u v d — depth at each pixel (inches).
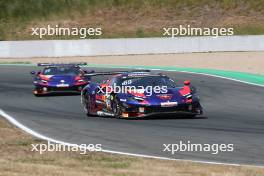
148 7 6451.8
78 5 6530.5
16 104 2356.1
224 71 3454.7
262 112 1939.0
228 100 2294.5
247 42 4872.0
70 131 1567.4
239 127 1592.0
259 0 6397.6
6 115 1966.0
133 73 1909.4
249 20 6117.1
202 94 2522.1
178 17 6254.9
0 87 3048.7
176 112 1739.7
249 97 2357.3
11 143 1325.0
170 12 6348.4
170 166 1052.5
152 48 4899.1
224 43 4872.0
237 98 2345.0
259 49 4877.0
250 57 4320.9
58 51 4987.7
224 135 1453.0
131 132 1525.6
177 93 1771.7
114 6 6530.5
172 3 6451.8
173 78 3257.9
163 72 3585.1
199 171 996.6
